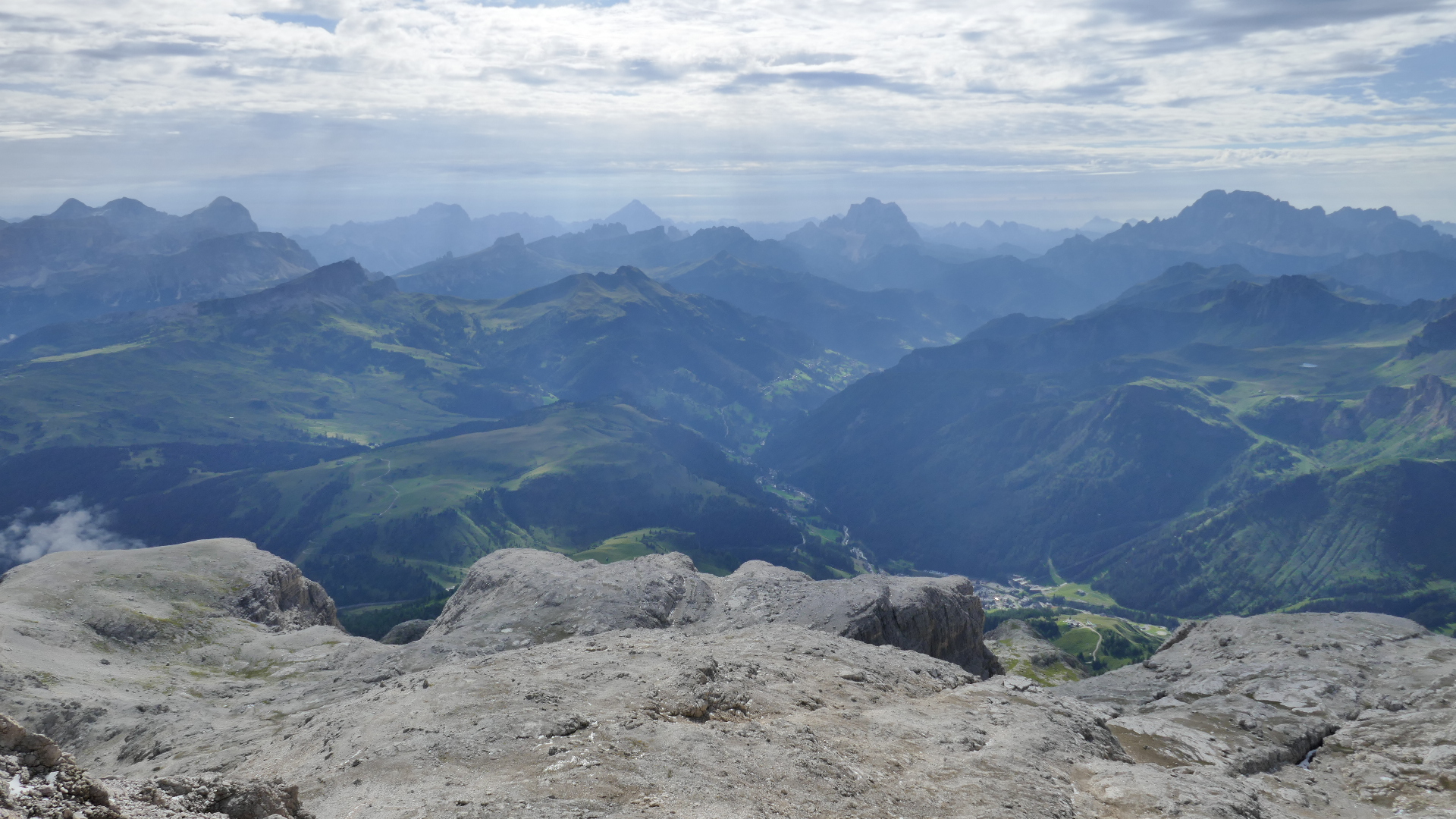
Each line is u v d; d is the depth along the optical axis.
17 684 80.06
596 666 41.53
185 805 20.31
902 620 94.75
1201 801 32.84
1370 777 44.78
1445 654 66.69
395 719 32.84
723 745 29.98
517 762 27.36
